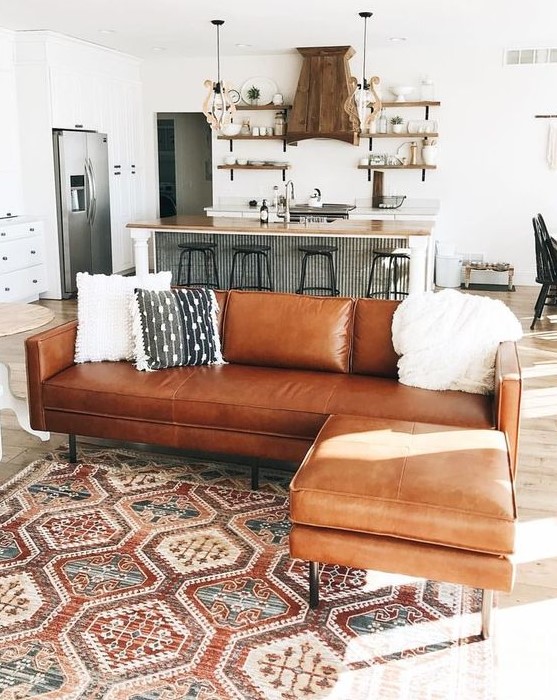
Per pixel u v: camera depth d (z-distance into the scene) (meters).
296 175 9.47
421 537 2.29
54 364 3.69
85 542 3.01
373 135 8.93
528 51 8.63
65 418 3.61
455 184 9.13
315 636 2.41
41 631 2.43
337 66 8.66
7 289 7.37
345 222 7.00
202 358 3.81
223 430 3.38
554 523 3.17
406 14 6.66
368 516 2.34
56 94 7.77
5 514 3.24
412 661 2.29
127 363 3.83
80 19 6.88
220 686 2.18
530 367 5.59
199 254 7.11
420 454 2.56
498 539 2.22
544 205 8.98
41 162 7.84
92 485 3.54
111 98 8.97
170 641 2.38
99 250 8.62
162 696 2.13
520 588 2.69
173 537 3.05
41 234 7.92
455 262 8.84
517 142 8.88
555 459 3.88
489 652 2.34
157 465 3.78
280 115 9.26
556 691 2.17
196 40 8.09
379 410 3.18
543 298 7.05
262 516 3.25
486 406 3.20
